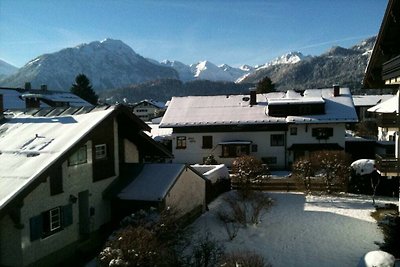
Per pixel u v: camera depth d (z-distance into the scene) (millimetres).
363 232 16406
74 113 15922
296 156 34281
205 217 18953
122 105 15484
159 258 10516
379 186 23781
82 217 14297
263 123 34469
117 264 9812
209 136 35531
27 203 11188
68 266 12750
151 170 17016
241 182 23672
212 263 11766
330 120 33406
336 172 24219
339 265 13062
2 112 16219
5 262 11250
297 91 39438
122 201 15172
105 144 15500
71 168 13227
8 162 11961
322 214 19375
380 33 16234
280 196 23703
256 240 15500
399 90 18422
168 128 38031
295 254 14070
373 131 51656
